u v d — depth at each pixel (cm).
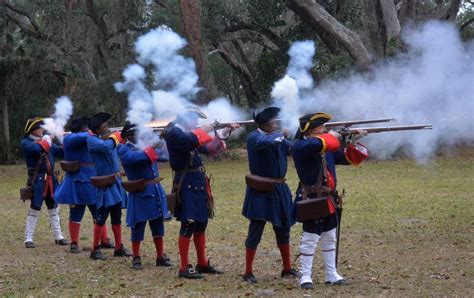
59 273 838
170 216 878
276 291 713
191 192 795
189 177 798
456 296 669
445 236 1036
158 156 865
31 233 1061
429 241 998
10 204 1730
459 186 1745
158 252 882
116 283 774
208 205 811
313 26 3050
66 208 1551
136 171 856
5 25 3672
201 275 805
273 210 761
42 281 791
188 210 790
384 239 1029
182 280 786
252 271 801
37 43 3616
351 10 3519
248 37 3781
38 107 3753
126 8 3419
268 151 760
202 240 827
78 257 956
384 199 1508
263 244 1021
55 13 3559
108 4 3444
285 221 776
